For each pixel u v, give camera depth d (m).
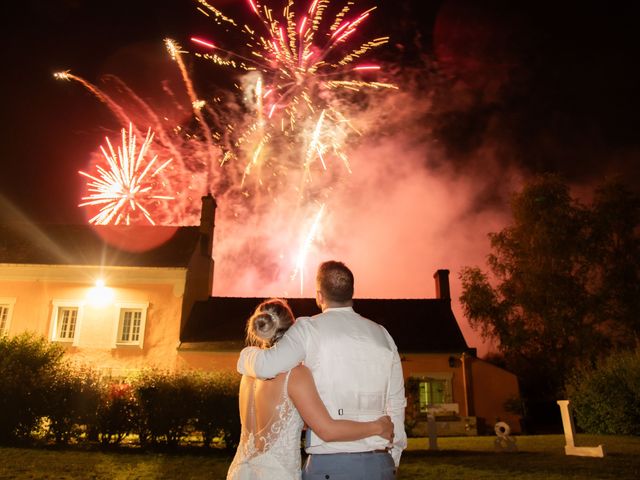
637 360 14.27
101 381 11.55
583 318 25.55
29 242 24.44
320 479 2.59
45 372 11.52
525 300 26.11
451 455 10.14
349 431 2.56
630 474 7.41
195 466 8.38
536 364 25.94
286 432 2.76
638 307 24.83
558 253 26.30
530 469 7.97
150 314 22.39
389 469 2.68
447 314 25.00
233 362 21.72
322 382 2.69
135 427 11.09
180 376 11.72
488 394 21.75
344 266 3.08
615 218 26.25
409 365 22.08
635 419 13.59
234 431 10.94
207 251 26.03
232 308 24.38
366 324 2.94
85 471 7.53
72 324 22.50
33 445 10.58
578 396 15.04
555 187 27.48
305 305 25.45
